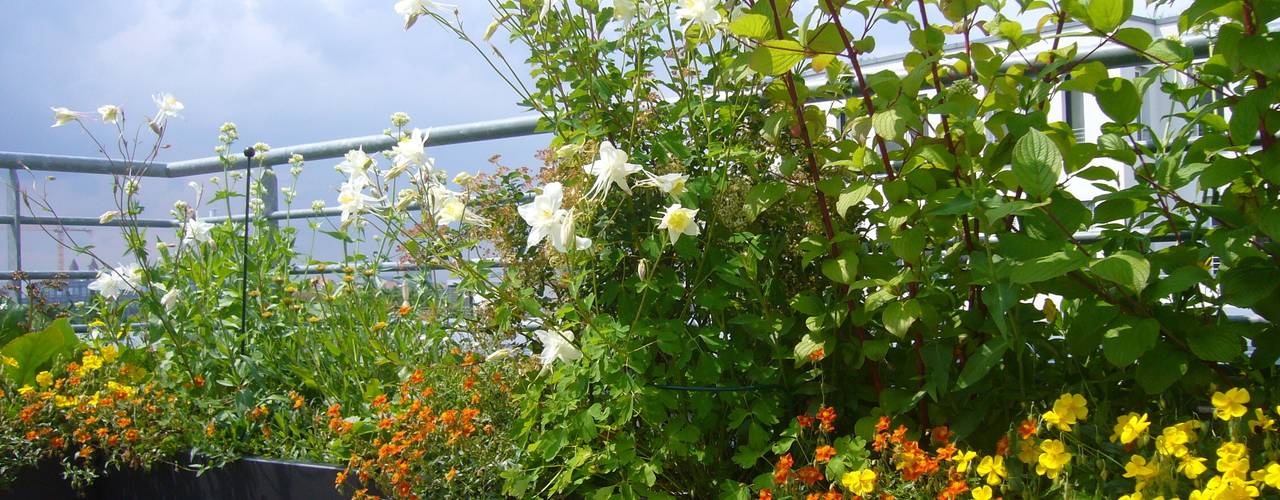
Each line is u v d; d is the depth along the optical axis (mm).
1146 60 2441
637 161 2434
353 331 3213
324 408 3102
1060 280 1910
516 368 2621
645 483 2199
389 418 2629
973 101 1989
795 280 2424
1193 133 2502
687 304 2307
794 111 2244
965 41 2139
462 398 2680
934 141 2043
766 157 2414
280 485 2756
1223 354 1790
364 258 3414
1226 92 2035
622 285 2338
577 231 2258
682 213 2062
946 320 2127
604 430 2297
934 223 2027
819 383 2244
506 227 2586
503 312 2416
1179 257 1906
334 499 2645
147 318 3316
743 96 2504
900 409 2092
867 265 2152
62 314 4020
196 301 3373
